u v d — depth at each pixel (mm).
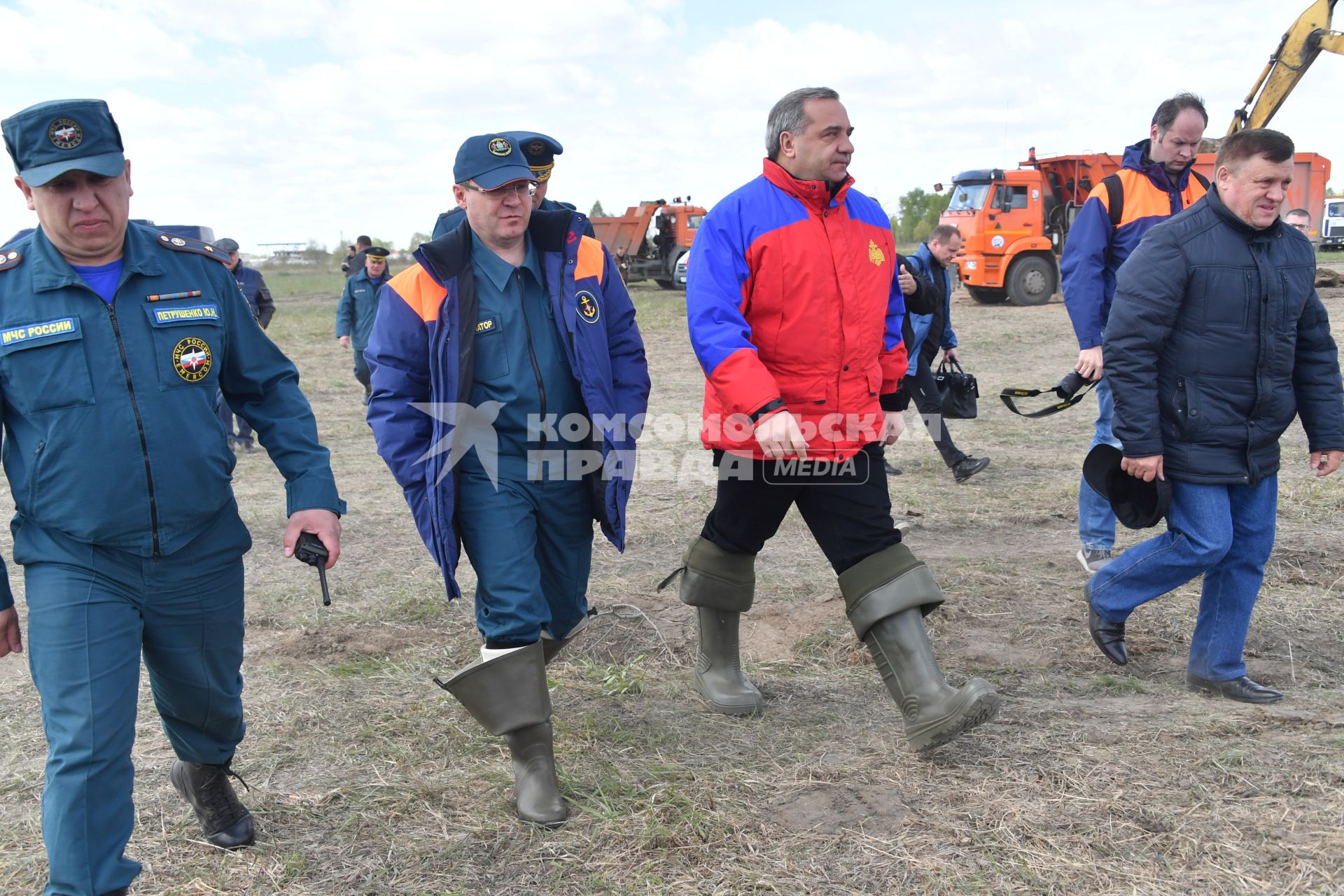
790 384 3094
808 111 2957
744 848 2635
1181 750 3023
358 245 10758
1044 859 2500
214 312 2457
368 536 6270
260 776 3154
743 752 3221
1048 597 4641
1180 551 3531
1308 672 3785
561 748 3285
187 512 2402
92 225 2262
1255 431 3404
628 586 5008
